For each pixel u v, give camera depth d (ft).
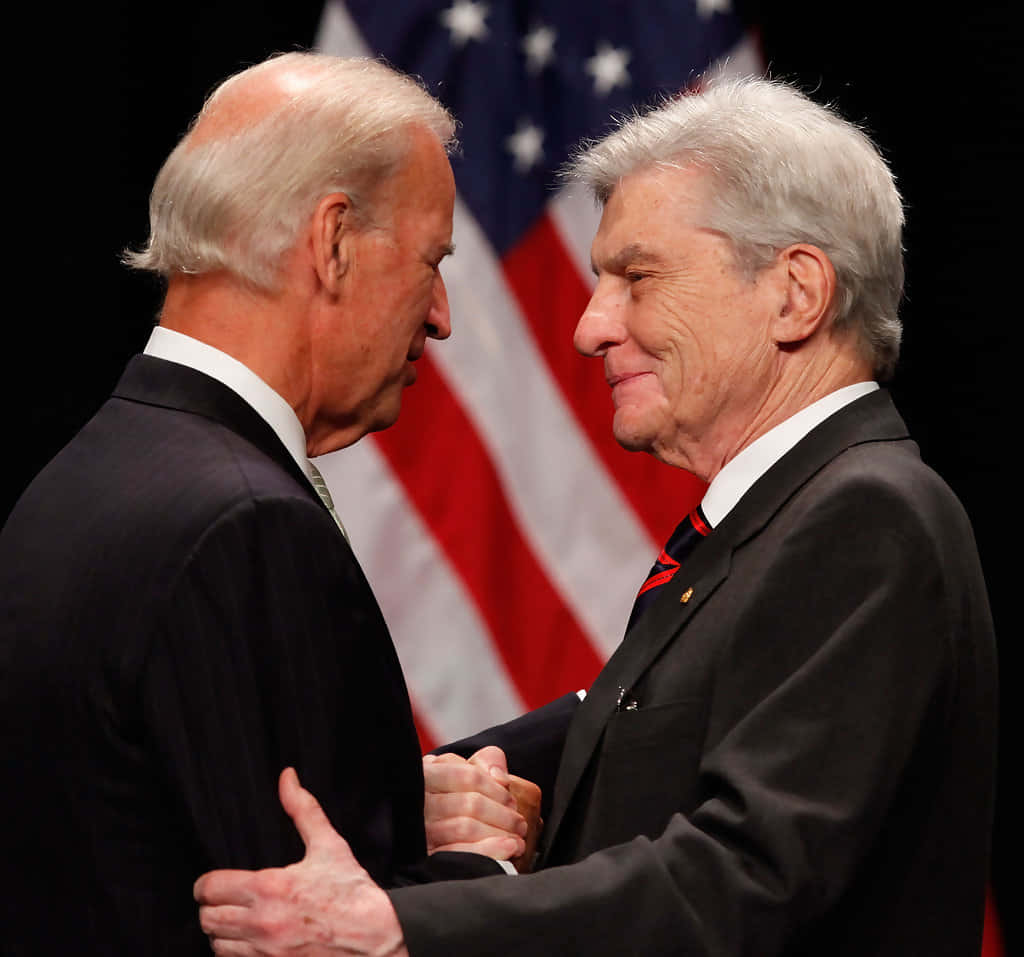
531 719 23.26
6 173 38.86
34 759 16.33
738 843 16.43
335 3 38.29
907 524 17.42
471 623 37.73
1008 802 41.83
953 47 41.06
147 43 39.34
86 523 16.62
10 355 38.99
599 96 38.65
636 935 16.10
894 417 19.44
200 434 16.80
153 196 18.21
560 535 38.19
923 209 41.45
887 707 16.74
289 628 15.72
